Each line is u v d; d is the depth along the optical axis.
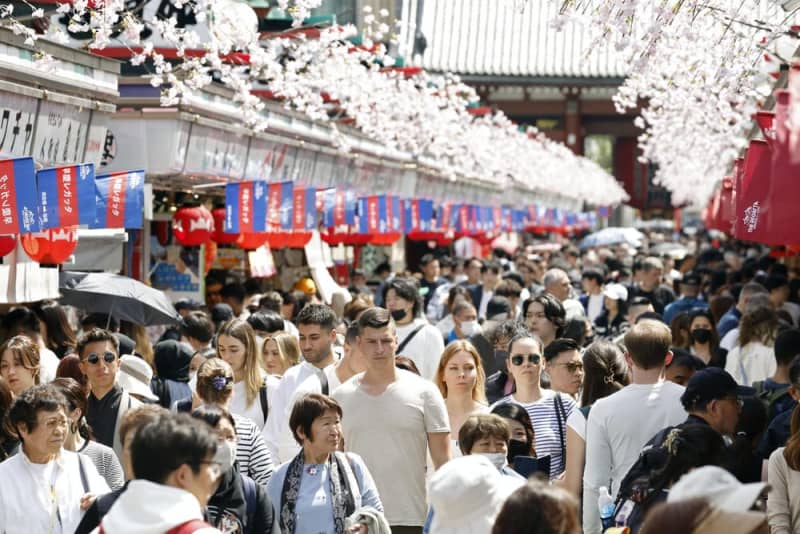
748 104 35.00
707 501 7.70
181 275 34.53
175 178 30.94
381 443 15.88
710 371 13.87
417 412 15.91
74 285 23.56
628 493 12.50
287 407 17.22
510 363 17.56
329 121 38.53
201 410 12.38
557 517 8.47
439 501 10.90
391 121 41.88
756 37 25.05
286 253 42.88
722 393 13.75
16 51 21.67
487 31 106.38
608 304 32.94
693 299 33.16
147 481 9.23
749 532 7.69
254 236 33.53
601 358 17.48
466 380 17.33
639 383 14.78
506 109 111.31
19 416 13.13
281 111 34.16
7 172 19.23
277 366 20.72
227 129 30.58
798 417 14.30
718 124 37.78
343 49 31.22
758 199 19.91
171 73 26.81
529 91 110.75
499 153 61.16
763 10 24.91
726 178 40.06
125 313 23.36
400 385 16.00
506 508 8.59
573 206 106.25
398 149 48.22
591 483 14.69
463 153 54.34
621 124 115.19
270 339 20.75
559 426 17.31
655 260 36.59
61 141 23.89
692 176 71.06
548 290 31.66
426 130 44.12
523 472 14.61
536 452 17.02
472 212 57.84
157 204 34.00
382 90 38.38
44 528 13.13
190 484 9.31
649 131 47.78
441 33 106.00
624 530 12.02
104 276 24.03
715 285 43.72
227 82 28.72
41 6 25.62
